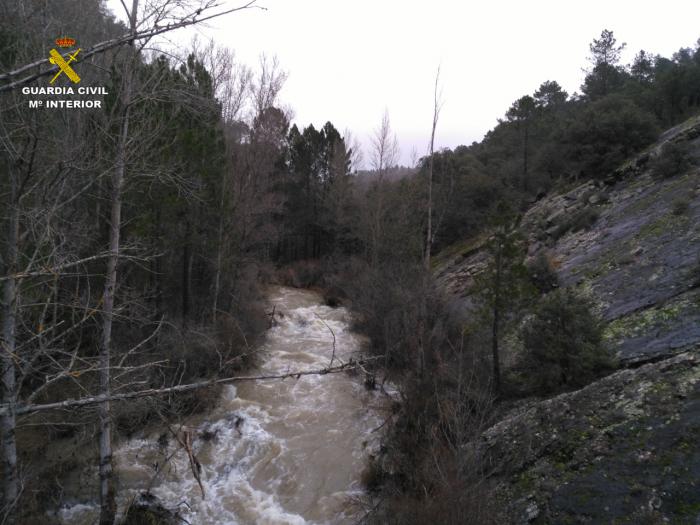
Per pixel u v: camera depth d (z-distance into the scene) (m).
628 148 20.66
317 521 8.48
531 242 20.20
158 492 9.25
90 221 9.85
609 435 6.45
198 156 12.95
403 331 13.11
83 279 10.87
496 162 32.38
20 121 4.90
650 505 5.20
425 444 8.46
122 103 7.37
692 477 5.20
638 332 9.28
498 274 10.00
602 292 11.99
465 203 27.70
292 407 12.59
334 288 26.00
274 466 10.17
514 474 6.86
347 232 32.53
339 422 11.73
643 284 11.04
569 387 8.84
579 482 6.02
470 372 9.49
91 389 7.87
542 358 9.33
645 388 6.86
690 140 17.64
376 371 13.88
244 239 19.53
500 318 10.13
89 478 9.15
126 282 12.05
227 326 14.73
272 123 26.27
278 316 20.94
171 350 11.98
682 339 8.09
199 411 11.80
